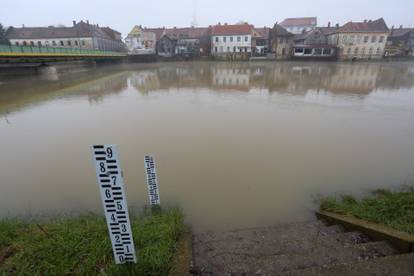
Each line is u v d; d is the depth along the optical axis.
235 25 51.47
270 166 5.25
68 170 5.13
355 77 21.89
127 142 6.62
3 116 9.30
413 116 9.23
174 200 4.14
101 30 55.69
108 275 2.12
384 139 6.79
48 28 48.56
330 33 49.81
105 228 2.79
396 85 17.42
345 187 4.47
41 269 2.26
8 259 2.37
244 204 4.04
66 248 2.49
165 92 14.89
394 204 3.40
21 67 21.03
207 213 3.83
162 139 6.82
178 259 2.46
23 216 3.65
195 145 6.38
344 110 10.16
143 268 2.18
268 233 3.19
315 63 39.50
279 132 7.35
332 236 2.96
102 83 18.91
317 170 5.08
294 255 2.55
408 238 2.54
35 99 12.50
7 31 47.81
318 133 7.27
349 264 2.11
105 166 1.76
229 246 2.89
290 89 15.76
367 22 46.59
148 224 3.07
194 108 10.48
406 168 5.15
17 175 4.93
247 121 8.49
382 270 2.03
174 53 52.28
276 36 49.28
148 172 3.45
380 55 45.62
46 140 6.80
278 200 4.13
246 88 16.22
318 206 3.98
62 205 4.00
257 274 2.32
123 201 1.90
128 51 55.12
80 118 9.00
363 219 3.17
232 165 5.30
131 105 11.20
